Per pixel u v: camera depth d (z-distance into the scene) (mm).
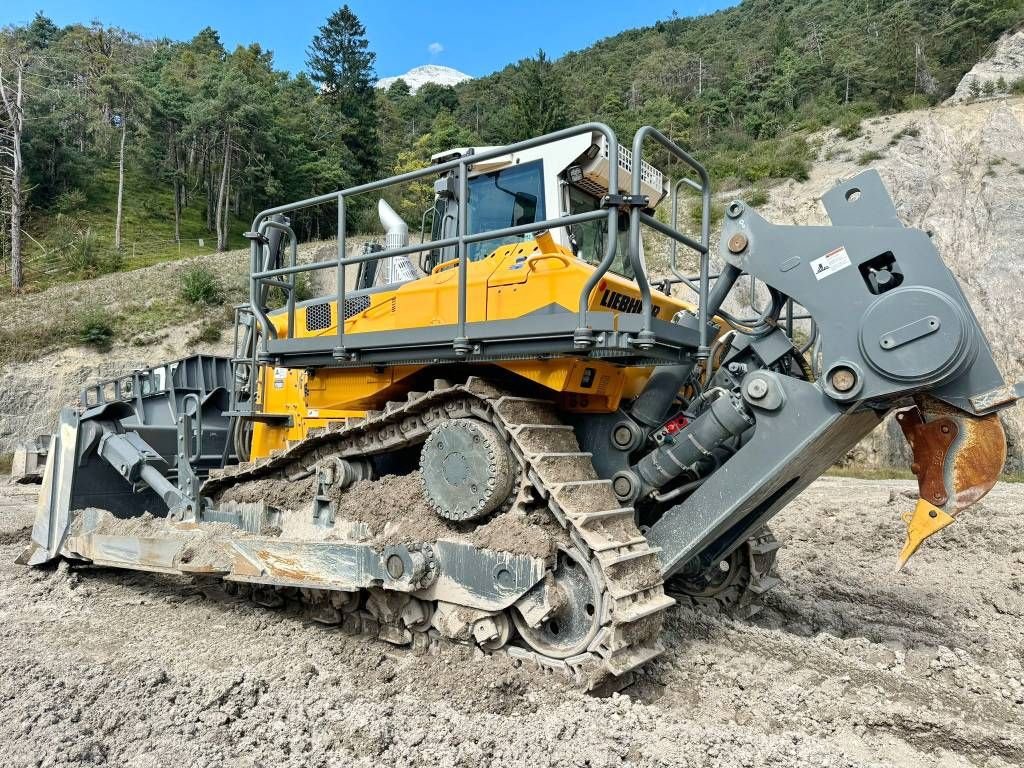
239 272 26609
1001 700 3598
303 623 4789
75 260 32781
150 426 6414
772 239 3770
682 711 3479
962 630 4695
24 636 4605
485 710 3418
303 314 5145
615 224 3391
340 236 4496
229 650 4301
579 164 4688
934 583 5809
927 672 3902
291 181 45406
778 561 6617
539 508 3857
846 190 3689
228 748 3053
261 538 4703
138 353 21094
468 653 3943
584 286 3463
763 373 3709
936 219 24109
